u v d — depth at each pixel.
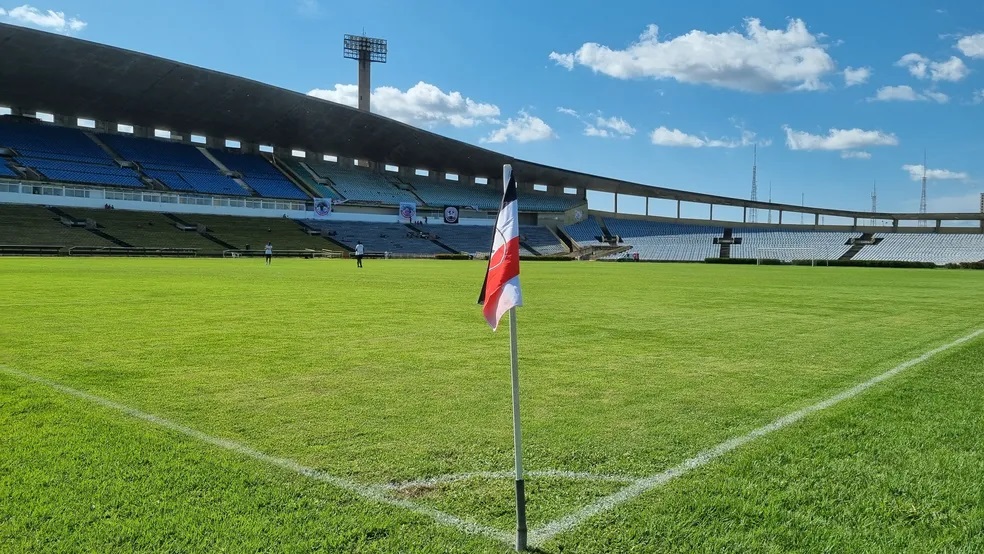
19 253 40.75
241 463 3.82
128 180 54.59
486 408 5.11
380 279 22.66
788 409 5.09
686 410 5.07
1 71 46.72
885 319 11.30
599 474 3.69
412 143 69.25
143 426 4.54
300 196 64.75
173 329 9.39
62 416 4.77
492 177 82.69
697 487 3.49
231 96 55.12
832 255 65.56
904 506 3.25
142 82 50.94
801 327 10.14
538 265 46.28
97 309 11.86
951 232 71.69
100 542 2.83
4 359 7.02
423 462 3.88
